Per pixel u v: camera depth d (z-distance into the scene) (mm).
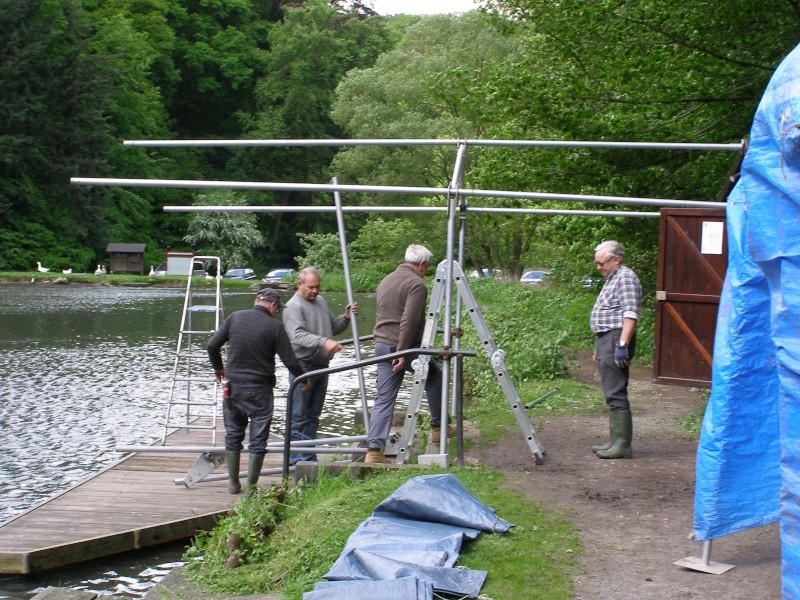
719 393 5273
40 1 65000
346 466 7852
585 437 9789
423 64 46781
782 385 4320
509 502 6953
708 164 14047
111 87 67562
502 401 12398
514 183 15344
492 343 8414
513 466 8320
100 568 7531
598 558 5824
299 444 8727
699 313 7691
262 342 8453
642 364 16328
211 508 8367
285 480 7746
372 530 6023
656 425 10492
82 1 74812
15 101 62250
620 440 8641
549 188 15203
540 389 13141
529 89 14570
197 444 11078
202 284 55062
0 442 12930
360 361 7949
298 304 9359
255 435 8492
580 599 5148
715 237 7613
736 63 13539
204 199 70375
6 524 7949
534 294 28000
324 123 75250
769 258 4438
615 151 14273
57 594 6078
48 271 59750
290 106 74125
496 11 15719
